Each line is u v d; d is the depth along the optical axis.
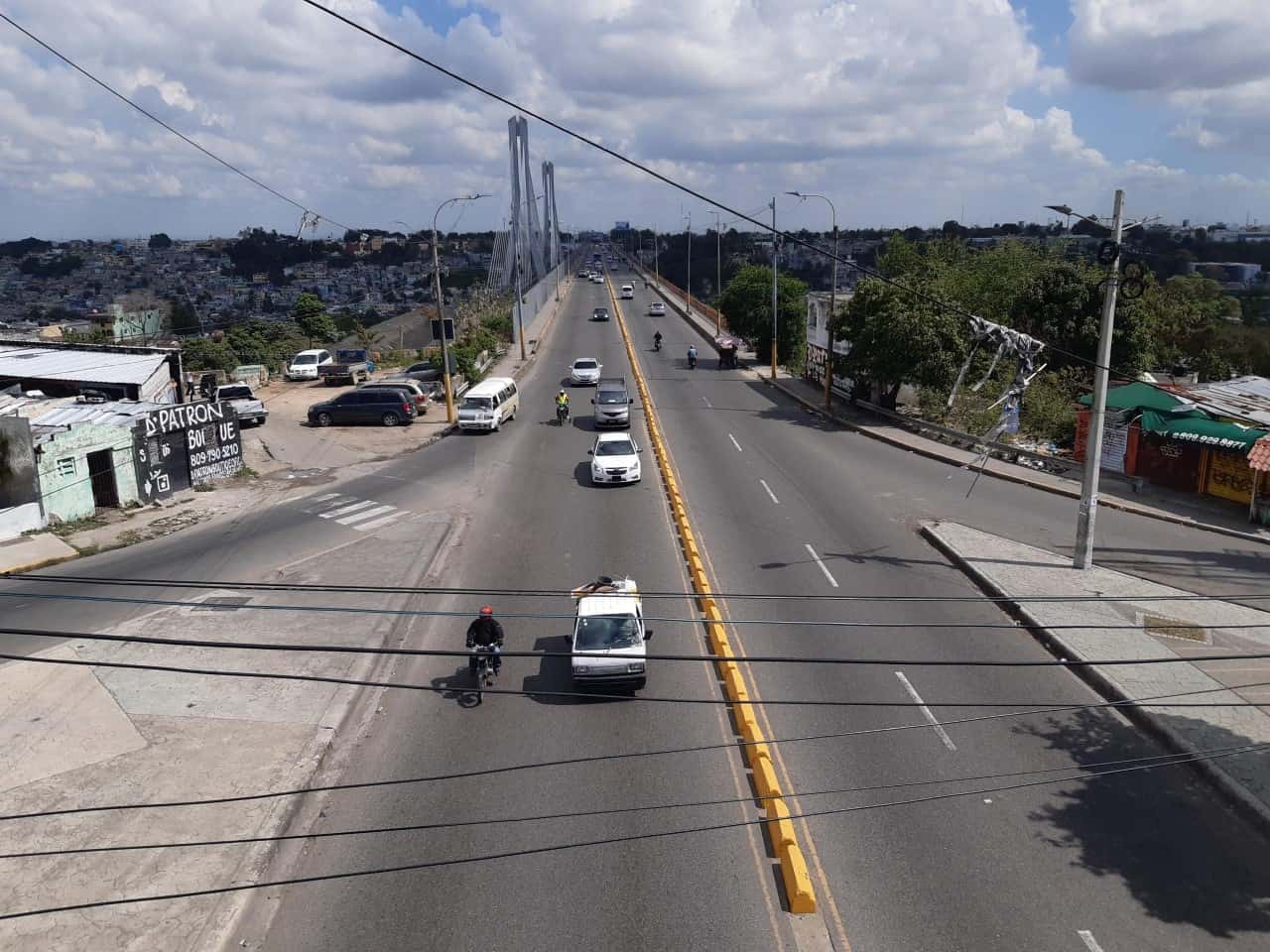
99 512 27.02
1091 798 12.66
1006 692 15.72
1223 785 12.71
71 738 14.43
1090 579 20.41
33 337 58.06
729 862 11.42
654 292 110.56
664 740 14.24
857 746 14.00
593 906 10.70
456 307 82.94
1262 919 10.36
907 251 50.66
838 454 33.91
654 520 25.70
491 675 16.52
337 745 14.36
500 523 25.73
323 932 10.42
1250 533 23.67
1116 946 9.95
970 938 10.09
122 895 10.96
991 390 39.31
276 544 23.97
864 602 19.64
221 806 12.66
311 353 54.41
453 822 12.30
